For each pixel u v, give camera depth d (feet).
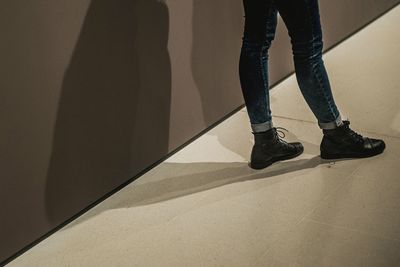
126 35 8.46
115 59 8.35
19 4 6.98
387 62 12.66
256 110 8.56
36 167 7.51
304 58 8.11
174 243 7.34
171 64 9.36
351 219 7.38
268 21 8.07
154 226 7.75
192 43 9.71
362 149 8.71
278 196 8.08
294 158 9.04
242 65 8.39
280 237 7.19
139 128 8.94
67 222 8.05
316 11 7.91
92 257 7.27
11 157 7.18
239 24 10.74
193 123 10.01
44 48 7.35
